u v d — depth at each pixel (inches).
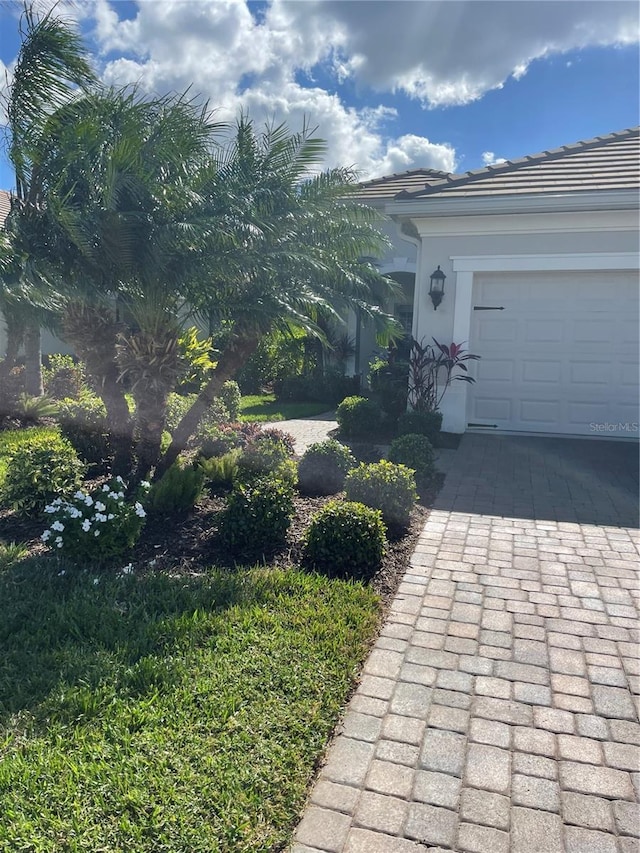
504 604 157.6
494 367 394.9
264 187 226.1
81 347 234.7
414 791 92.5
